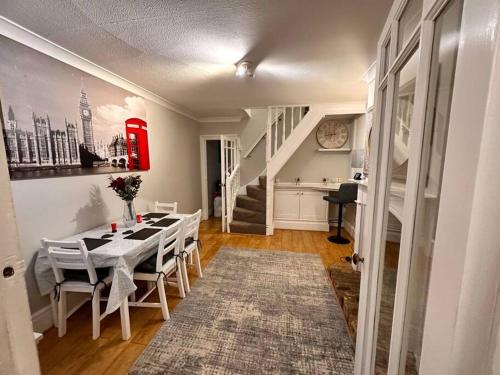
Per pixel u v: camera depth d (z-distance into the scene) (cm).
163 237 190
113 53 195
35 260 174
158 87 288
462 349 33
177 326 186
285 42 177
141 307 210
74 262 167
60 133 190
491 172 29
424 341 42
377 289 101
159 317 197
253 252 337
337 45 182
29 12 140
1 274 37
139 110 292
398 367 66
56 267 167
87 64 212
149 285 228
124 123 266
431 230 59
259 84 277
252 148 505
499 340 31
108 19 147
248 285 248
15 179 160
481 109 29
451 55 50
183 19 148
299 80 262
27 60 164
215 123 502
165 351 162
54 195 187
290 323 190
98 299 172
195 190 486
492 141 29
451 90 50
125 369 149
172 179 384
